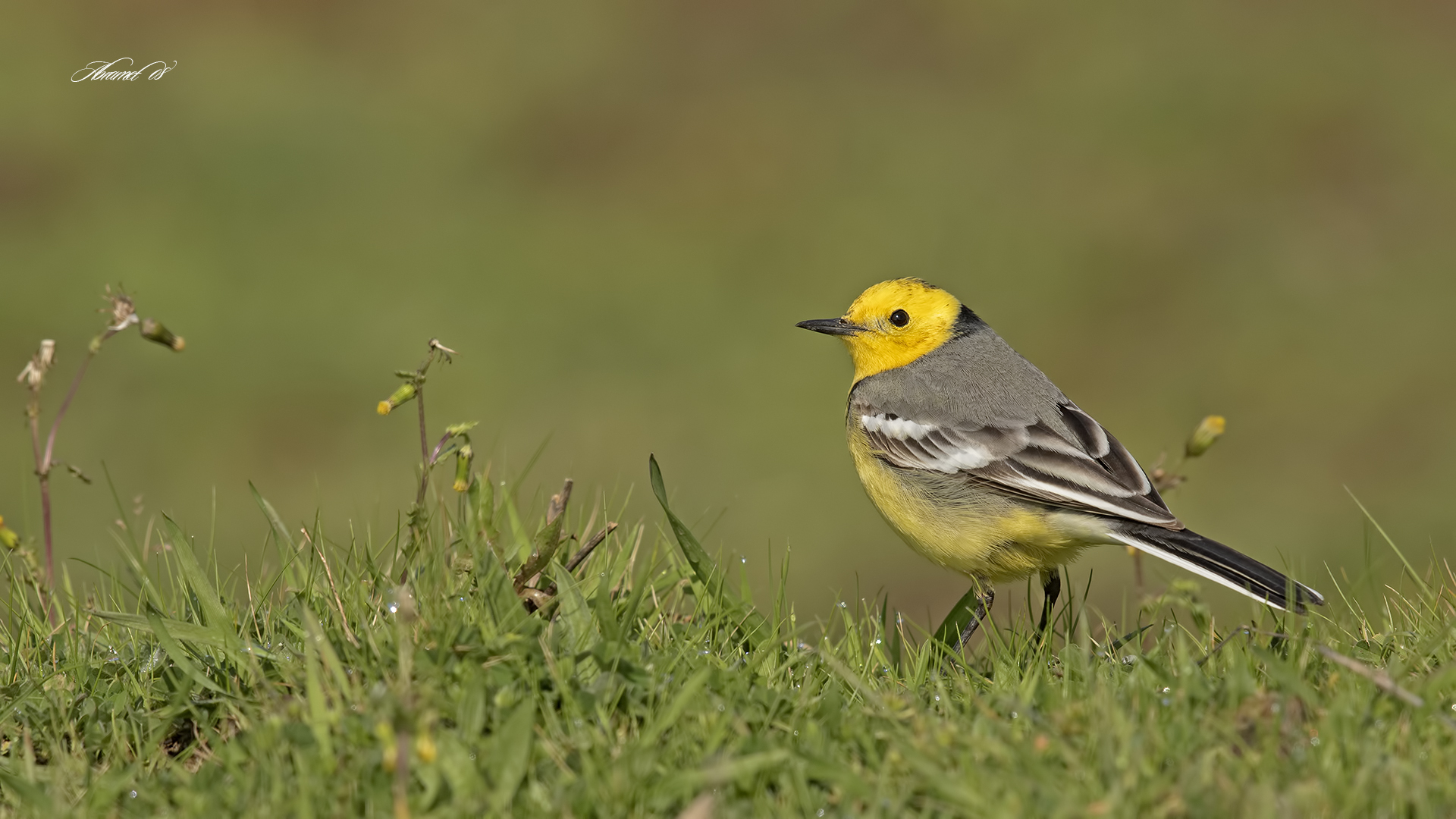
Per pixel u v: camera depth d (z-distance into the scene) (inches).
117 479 611.8
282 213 871.7
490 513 255.1
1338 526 594.6
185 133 935.0
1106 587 499.2
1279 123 954.7
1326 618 260.4
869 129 982.4
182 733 222.8
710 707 213.8
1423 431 663.8
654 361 735.7
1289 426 687.7
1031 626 265.7
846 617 266.2
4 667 242.1
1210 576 281.7
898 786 193.2
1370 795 181.9
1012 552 320.5
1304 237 849.5
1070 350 774.5
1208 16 1081.4
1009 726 206.4
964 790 184.2
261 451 647.8
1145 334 781.3
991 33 1082.7
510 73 1051.9
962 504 323.3
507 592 233.0
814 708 220.2
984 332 364.5
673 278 821.9
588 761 193.8
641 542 335.6
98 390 681.6
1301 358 740.7
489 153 966.4
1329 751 192.2
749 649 255.6
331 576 249.4
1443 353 730.2
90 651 245.8
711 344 754.8
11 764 211.3
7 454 617.6
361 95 1005.2
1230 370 740.7
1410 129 948.6
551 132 992.9
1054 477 310.8
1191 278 824.9
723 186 933.2
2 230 820.6
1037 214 887.1
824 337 760.3
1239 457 668.1
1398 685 209.9
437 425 668.1
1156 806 180.7
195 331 737.0
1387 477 636.1
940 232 871.7
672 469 637.3
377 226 864.9
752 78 1048.2
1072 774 189.5
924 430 330.3
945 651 257.6
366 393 694.5
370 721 200.5
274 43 1067.3
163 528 271.1
